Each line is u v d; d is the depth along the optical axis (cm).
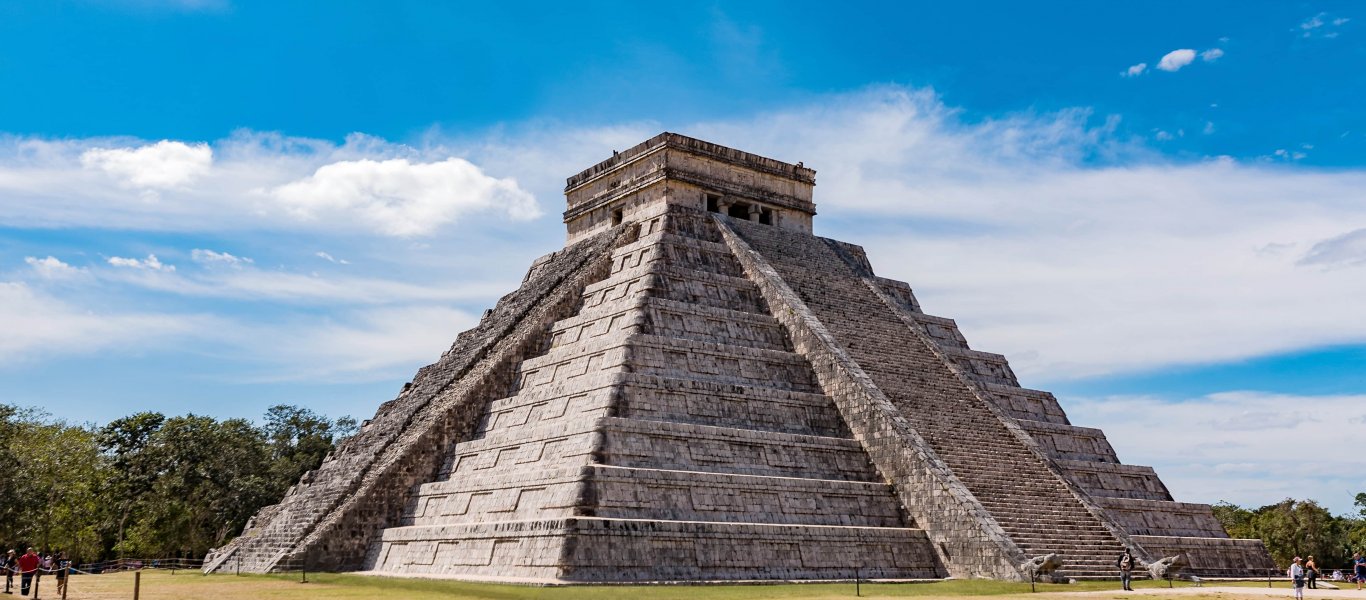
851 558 3678
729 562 3450
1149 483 5044
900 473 4056
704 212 5462
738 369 4378
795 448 4066
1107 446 5266
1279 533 8125
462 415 4531
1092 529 3988
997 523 3750
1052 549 3784
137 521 7938
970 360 5362
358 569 4106
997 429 4434
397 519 4262
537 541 3341
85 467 6956
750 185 5722
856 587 3138
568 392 4147
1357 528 8369
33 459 6125
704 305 4716
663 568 3338
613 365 4122
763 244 5416
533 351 4822
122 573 4944
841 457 4162
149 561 7869
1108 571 3784
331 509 4238
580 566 3206
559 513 3481
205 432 7988
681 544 3397
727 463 3881
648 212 5469
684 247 5025
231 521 7894
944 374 4738
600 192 5834
